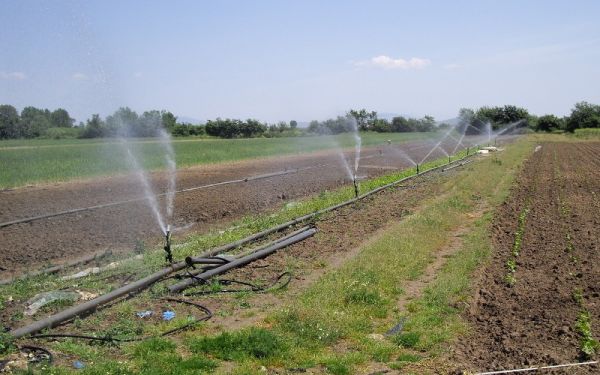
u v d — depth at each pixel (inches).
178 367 279.0
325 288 409.1
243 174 1237.7
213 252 515.5
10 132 2277.3
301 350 310.0
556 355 303.7
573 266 493.4
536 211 794.2
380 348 314.8
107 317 356.5
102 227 653.3
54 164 1310.3
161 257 497.7
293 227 653.3
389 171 1413.6
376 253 506.6
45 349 297.9
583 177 1240.8
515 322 361.4
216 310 378.0
